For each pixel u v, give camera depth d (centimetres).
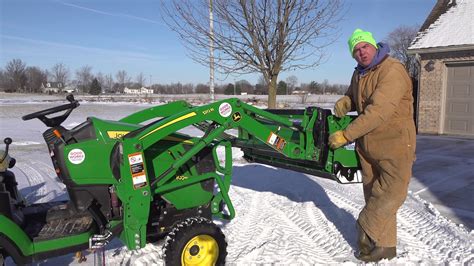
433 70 1367
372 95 367
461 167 834
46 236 332
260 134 385
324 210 554
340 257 405
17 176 750
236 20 805
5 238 305
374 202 390
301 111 419
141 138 334
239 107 370
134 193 336
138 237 344
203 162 398
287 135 430
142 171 338
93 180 351
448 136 1333
